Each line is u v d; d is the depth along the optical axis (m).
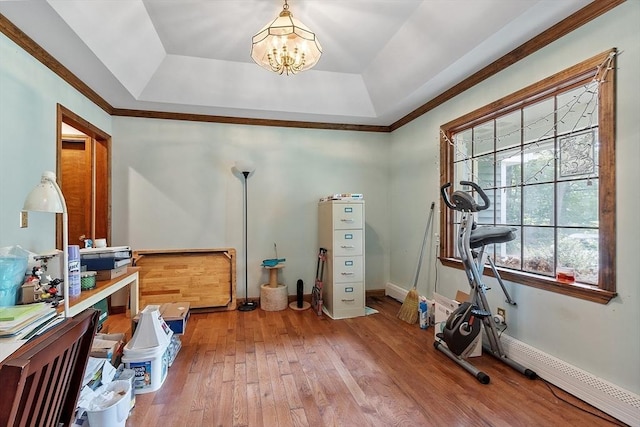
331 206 3.68
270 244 4.18
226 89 3.53
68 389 1.00
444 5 2.31
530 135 2.50
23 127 2.16
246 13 2.54
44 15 1.92
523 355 2.38
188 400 2.01
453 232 3.35
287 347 2.81
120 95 3.28
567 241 2.22
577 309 2.02
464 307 2.50
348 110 4.00
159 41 2.92
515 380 2.23
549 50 2.19
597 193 2.03
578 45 2.00
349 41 2.97
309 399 2.02
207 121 3.99
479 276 2.48
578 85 2.09
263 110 3.82
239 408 1.93
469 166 3.14
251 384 2.20
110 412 1.59
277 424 1.79
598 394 1.88
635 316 1.73
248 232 4.11
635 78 1.73
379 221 4.57
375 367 2.44
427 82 3.07
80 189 3.64
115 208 3.74
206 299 3.89
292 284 4.26
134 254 3.74
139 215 3.80
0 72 1.95
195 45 3.01
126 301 3.69
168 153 3.88
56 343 0.81
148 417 1.84
